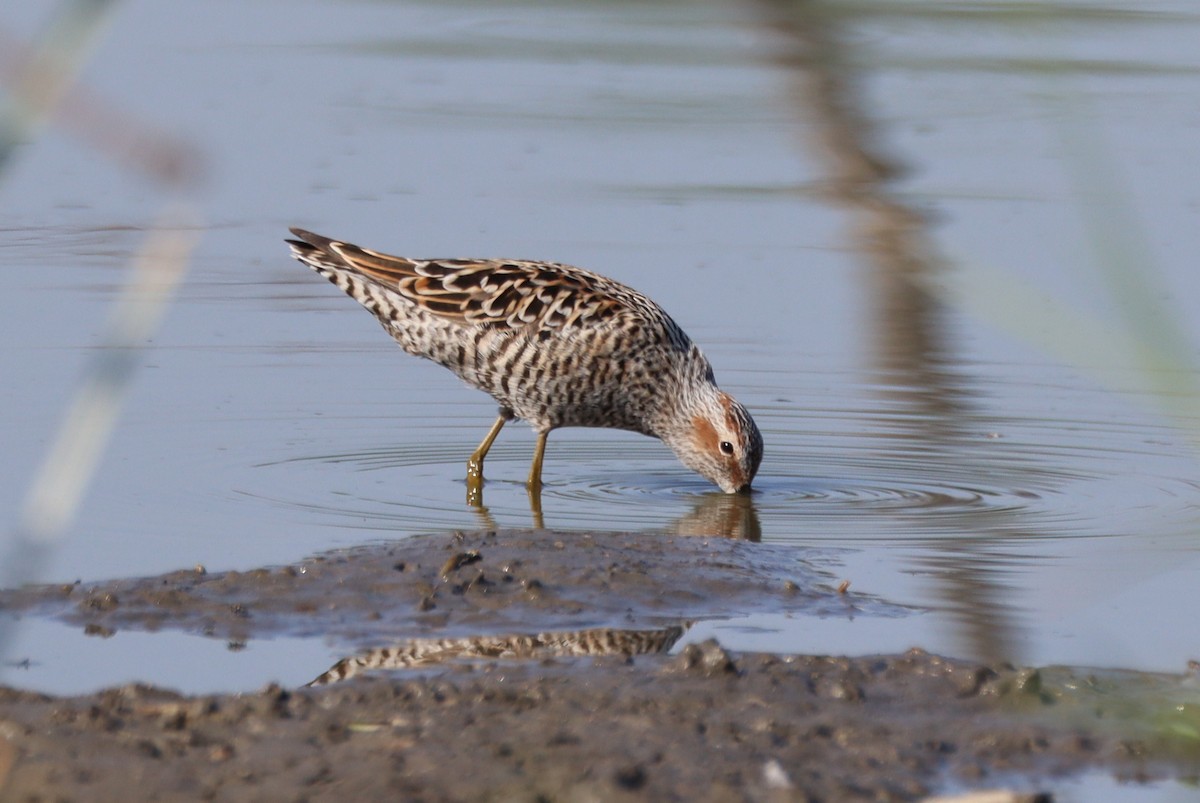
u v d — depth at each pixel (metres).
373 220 20.36
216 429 14.98
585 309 14.16
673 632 9.88
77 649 9.30
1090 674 9.08
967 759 7.88
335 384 16.59
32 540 4.89
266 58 28.45
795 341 17.86
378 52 29.48
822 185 22.53
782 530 12.45
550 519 12.70
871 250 20.14
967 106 26.33
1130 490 13.63
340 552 11.10
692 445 14.23
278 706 8.18
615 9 33.16
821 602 10.54
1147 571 11.21
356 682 8.59
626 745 7.81
